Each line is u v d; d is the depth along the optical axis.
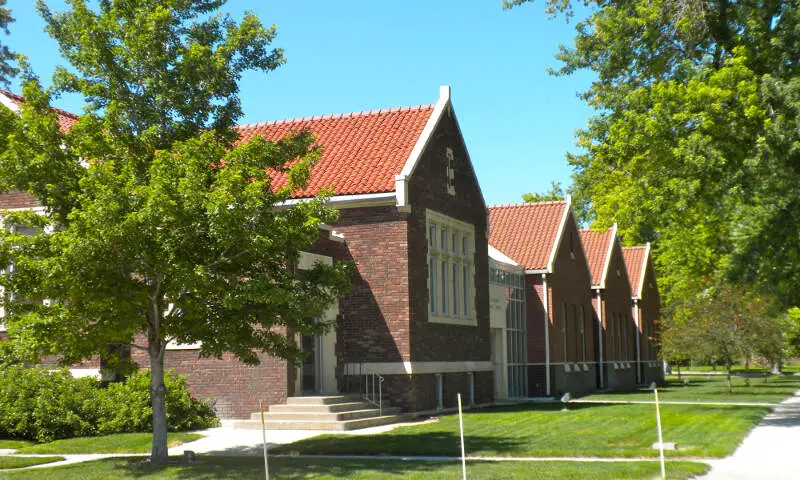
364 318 27.19
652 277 61.25
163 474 15.64
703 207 29.67
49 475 15.80
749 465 15.94
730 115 24.73
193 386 25.56
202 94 17.64
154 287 16.41
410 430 22.59
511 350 38.91
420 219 28.12
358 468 15.78
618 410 29.41
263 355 24.91
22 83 17.22
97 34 17.06
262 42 18.23
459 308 31.39
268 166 17.97
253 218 16.12
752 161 23.91
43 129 16.08
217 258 16.47
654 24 28.47
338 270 17.83
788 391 43.97
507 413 28.55
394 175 27.47
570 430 22.20
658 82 28.22
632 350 54.88
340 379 26.97
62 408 22.17
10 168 15.79
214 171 17.41
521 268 40.38
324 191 17.41
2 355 16.00
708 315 42.41
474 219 33.19
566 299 43.31
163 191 15.18
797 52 25.23
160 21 17.08
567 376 42.62
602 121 30.75
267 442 20.78
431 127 29.17
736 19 27.25
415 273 27.47
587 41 31.31
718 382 59.88
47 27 17.31
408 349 26.56
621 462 16.19
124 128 17.22
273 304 16.73
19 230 24.45
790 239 24.75
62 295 15.43
